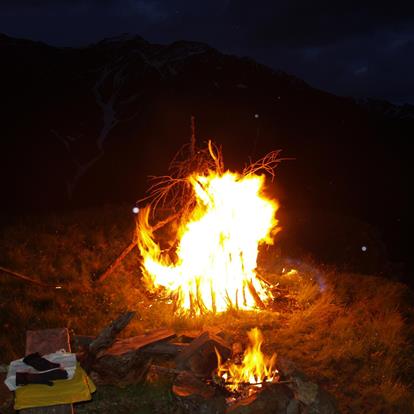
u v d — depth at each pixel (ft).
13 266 25.32
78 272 25.79
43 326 20.26
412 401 16.80
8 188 153.69
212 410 13.93
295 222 42.34
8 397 14.03
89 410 14.76
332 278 27.66
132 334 19.86
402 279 40.96
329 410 14.32
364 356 19.17
